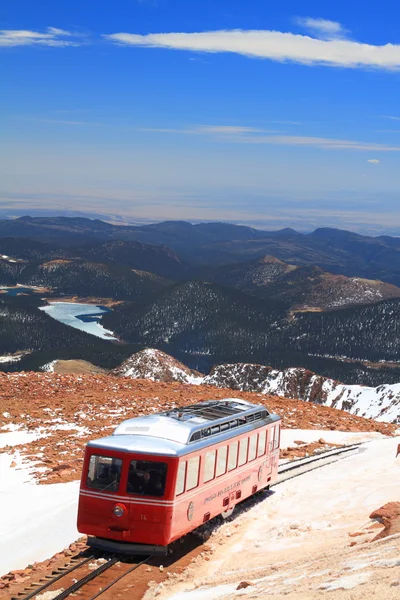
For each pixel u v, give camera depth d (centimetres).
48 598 1669
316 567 1669
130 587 1781
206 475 2219
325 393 17800
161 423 2206
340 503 2561
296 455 3675
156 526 2005
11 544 2411
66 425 4303
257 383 18288
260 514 2550
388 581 1304
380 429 4747
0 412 4581
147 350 17000
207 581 1797
